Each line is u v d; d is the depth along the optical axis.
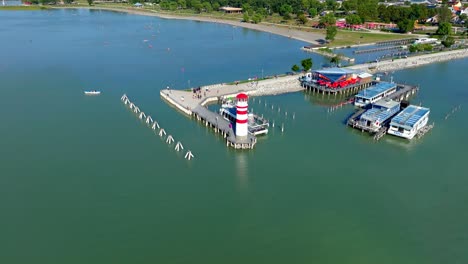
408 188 87.12
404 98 147.12
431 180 90.44
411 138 111.12
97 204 79.56
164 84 157.12
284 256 66.75
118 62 191.62
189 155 98.94
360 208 79.81
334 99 145.00
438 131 117.81
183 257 65.94
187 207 79.31
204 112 124.38
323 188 86.81
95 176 89.81
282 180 89.88
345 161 99.00
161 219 75.44
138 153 101.31
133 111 129.75
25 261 64.25
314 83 154.38
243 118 104.81
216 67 185.25
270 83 156.00
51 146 103.69
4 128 113.75
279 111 132.00
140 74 170.88
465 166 96.94
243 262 65.25
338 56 194.25
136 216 76.12
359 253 67.81
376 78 163.38
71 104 134.75
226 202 81.19
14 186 85.06
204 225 74.00
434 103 141.25
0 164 93.88
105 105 134.50
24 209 77.38
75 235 70.56
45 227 72.44
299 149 105.25
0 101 135.25
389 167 96.25
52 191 83.62
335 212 78.50
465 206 80.88
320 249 68.56
